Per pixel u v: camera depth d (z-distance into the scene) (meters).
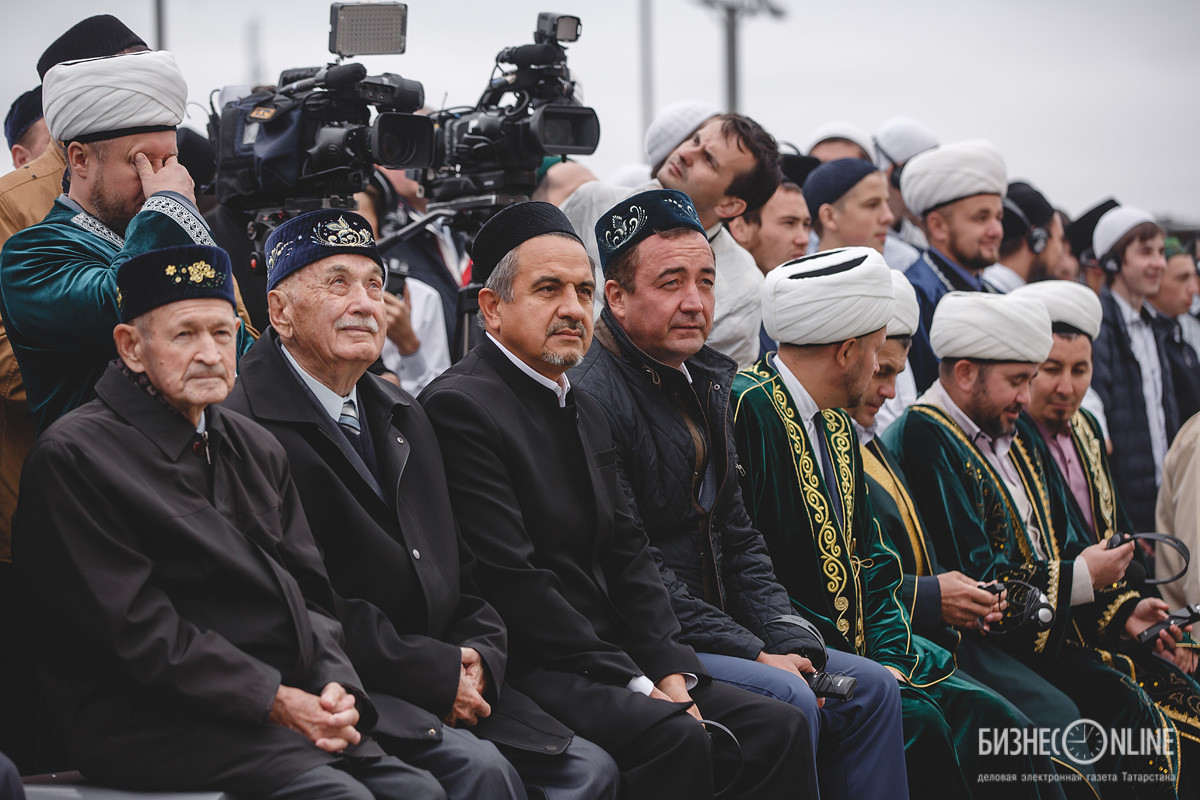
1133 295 11.60
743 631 5.85
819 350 6.68
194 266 4.37
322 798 4.09
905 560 7.12
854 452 6.77
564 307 5.45
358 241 5.07
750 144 7.67
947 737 6.34
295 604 4.40
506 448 5.38
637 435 5.96
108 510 4.20
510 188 7.29
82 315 4.92
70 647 4.25
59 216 5.30
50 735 5.44
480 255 5.61
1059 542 8.22
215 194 7.40
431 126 6.88
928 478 7.58
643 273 5.99
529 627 5.21
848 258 6.76
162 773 4.14
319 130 6.63
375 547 4.89
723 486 6.12
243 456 4.55
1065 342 8.44
